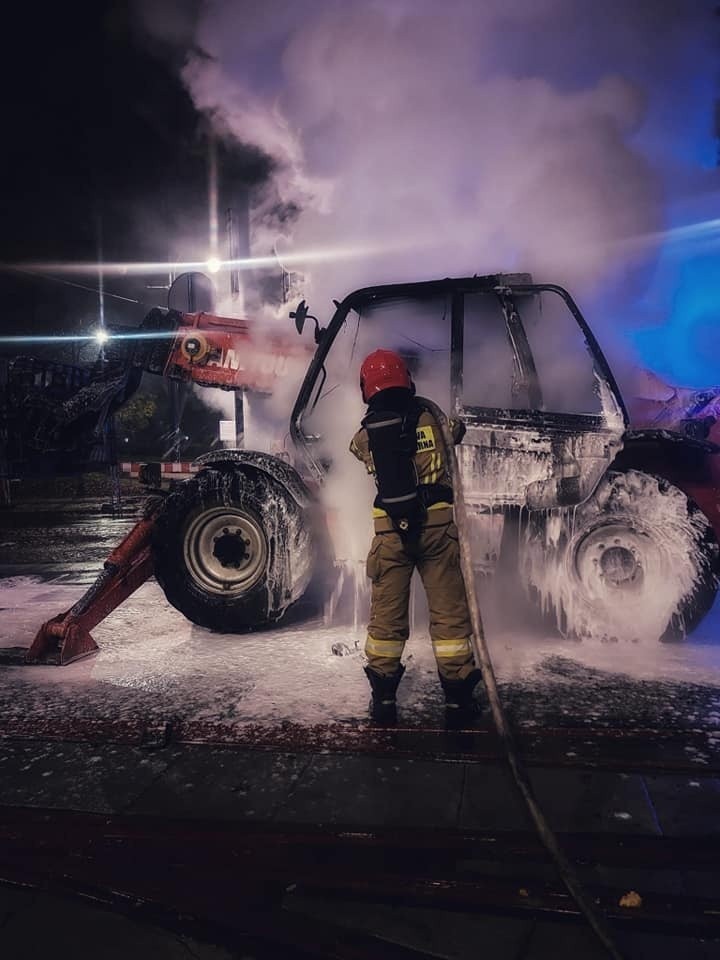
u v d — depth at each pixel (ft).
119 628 16.61
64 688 12.76
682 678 12.54
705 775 9.19
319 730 10.64
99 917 6.86
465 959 6.20
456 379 15.49
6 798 9.03
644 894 6.84
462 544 9.68
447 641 10.50
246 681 12.82
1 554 28.12
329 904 6.95
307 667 13.46
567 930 6.53
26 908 7.03
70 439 25.18
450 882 7.06
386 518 10.65
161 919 6.79
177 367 22.89
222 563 15.64
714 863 7.31
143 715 11.44
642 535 14.39
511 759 8.39
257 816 8.45
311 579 15.46
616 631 14.47
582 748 9.91
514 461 15.19
